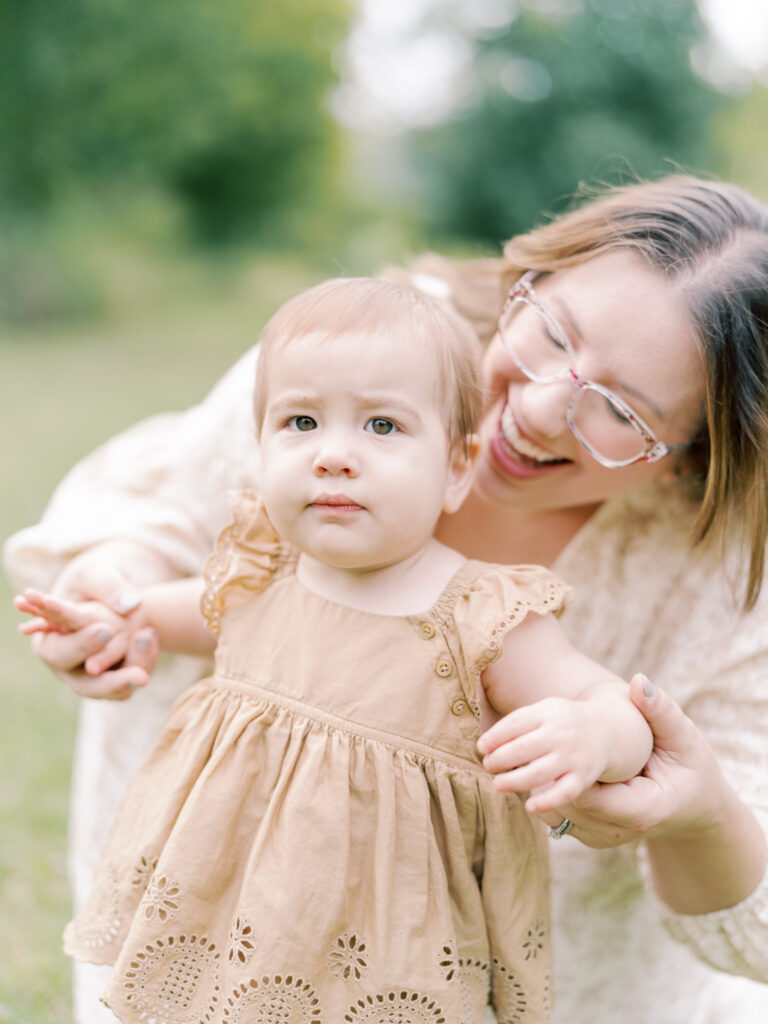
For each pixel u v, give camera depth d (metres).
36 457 6.54
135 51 16.33
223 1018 1.29
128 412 8.48
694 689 1.70
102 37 15.89
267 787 1.36
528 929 1.42
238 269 20.25
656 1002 1.87
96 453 2.13
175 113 17.69
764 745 1.61
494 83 25.94
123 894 1.41
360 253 23.72
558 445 1.54
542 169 25.91
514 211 26.06
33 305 14.64
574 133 25.44
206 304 17.45
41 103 15.52
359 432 1.35
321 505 1.34
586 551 1.74
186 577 1.83
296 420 1.38
